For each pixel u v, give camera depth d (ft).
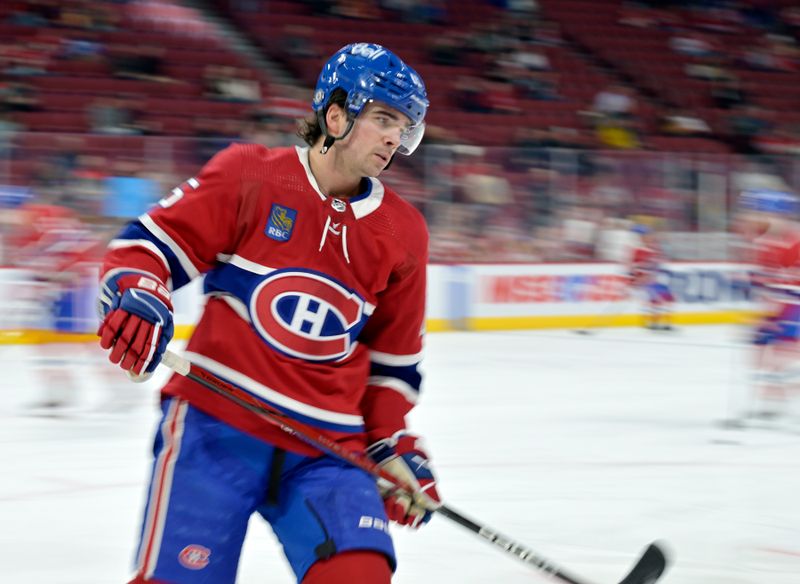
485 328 46.98
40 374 27.07
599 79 61.77
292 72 56.34
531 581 13.88
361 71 7.73
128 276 7.44
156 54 52.85
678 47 65.87
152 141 41.09
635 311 49.70
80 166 40.19
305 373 7.84
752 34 69.10
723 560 15.38
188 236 7.61
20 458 21.33
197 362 7.82
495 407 28.32
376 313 8.32
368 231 7.91
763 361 27.68
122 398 26.99
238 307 7.80
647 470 21.31
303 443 7.92
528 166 47.39
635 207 49.14
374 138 7.83
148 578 7.50
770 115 64.39
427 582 13.74
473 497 18.74
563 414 27.48
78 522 16.51
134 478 19.65
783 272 27.40
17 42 51.37
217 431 7.78
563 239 48.11
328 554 7.46
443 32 61.05
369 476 8.05
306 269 7.75
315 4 59.82
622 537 16.43
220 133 49.44
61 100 49.44
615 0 67.05
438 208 46.06
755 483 20.45
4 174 39.32
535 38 62.64
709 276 50.83
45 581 13.57
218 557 7.64
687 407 28.94
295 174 7.83
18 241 39.19
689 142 60.39
